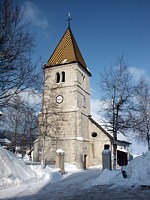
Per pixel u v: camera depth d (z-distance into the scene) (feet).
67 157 100.83
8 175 42.01
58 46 124.98
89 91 126.41
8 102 51.24
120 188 34.50
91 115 118.01
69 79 111.55
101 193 31.65
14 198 31.17
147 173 37.88
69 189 37.73
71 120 105.29
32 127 79.77
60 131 105.19
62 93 110.52
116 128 77.92
